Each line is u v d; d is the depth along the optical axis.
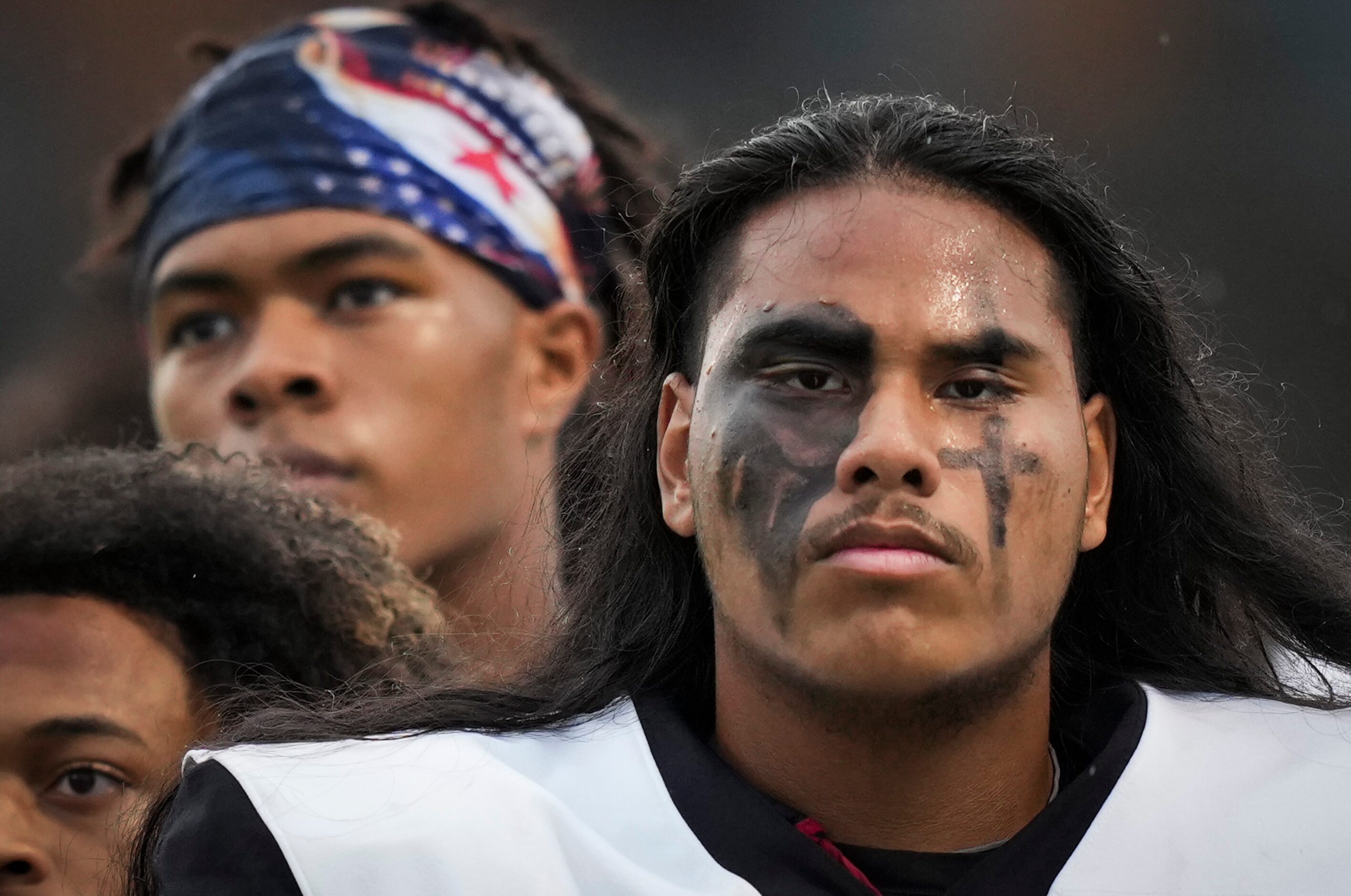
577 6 28.47
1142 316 8.34
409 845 7.20
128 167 14.21
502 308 11.51
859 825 7.44
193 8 26.92
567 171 12.15
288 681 8.49
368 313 11.09
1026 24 29.70
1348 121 29.22
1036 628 7.27
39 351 18.52
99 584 8.40
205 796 7.41
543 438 11.61
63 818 8.05
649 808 7.50
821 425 7.20
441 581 11.15
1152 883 7.43
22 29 26.84
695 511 7.55
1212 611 9.03
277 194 11.10
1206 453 8.83
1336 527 9.98
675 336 8.35
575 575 9.26
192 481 8.86
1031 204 7.73
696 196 7.96
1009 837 7.59
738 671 7.54
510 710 8.28
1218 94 29.50
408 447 10.94
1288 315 28.48
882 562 6.95
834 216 7.52
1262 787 7.83
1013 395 7.38
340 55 11.62
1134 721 8.01
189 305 11.21
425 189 11.33
